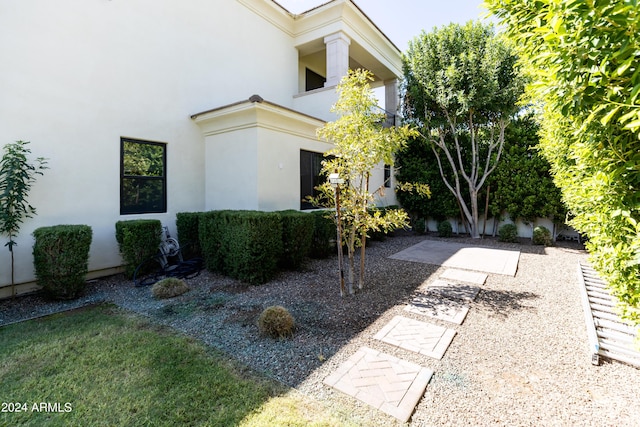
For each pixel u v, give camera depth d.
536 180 10.70
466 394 2.67
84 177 6.24
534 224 11.12
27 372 3.07
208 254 6.75
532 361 3.17
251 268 5.87
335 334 3.83
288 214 6.83
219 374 3.03
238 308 4.73
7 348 3.54
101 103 6.48
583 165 2.44
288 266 6.99
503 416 2.41
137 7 7.09
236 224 6.03
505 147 11.30
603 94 1.62
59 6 5.86
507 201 11.28
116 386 2.85
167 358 3.32
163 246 6.95
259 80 10.42
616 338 3.27
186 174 8.14
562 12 1.47
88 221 6.31
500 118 10.36
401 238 11.69
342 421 2.38
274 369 3.11
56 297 5.21
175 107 7.88
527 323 4.07
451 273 6.54
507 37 2.79
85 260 5.43
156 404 2.60
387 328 3.95
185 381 2.91
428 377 2.91
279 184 7.98
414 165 13.41
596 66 1.53
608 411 2.44
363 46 12.35
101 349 3.51
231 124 7.74
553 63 1.74
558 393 2.67
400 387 2.77
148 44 7.30
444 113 11.14
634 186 1.82
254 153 7.40
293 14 11.32
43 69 5.68
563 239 10.73
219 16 9.01
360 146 4.83
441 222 13.12
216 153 8.23
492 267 7.02
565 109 1.81
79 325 4.18
